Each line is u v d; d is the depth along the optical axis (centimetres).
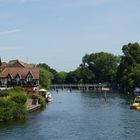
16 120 8919
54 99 16662
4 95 10281
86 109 11781
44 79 19562
